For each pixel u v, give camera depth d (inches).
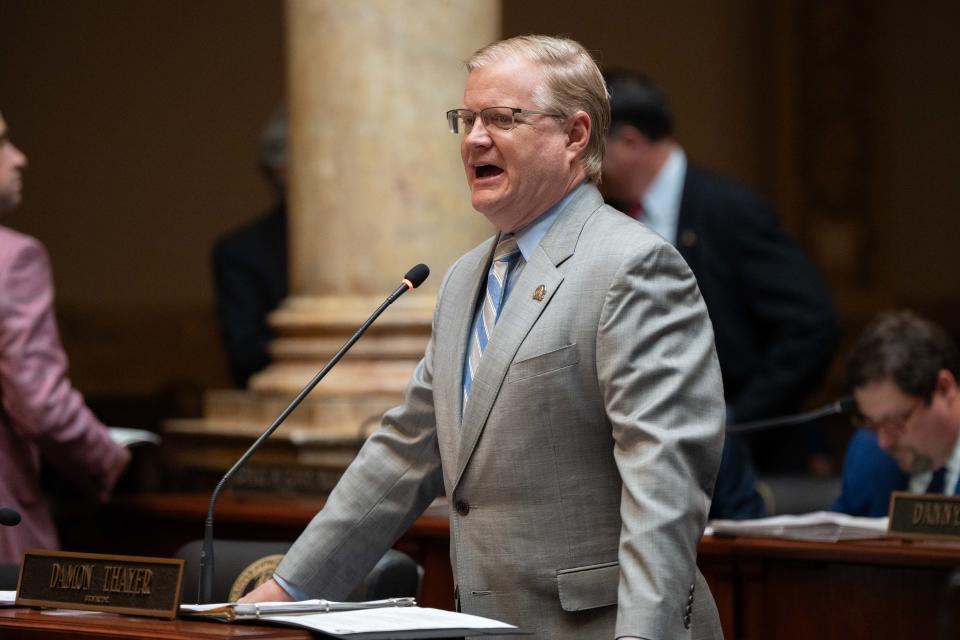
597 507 377.4
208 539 419.8
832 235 1640.0
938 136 1667.1
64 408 613.0
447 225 780.0
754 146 1662.2
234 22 1557.6
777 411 774.5
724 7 1659.7
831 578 527.8
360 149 773.3
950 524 514.9
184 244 1536.7
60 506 754.2
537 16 1598.2
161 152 1535.4
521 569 376.8
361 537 414.6
